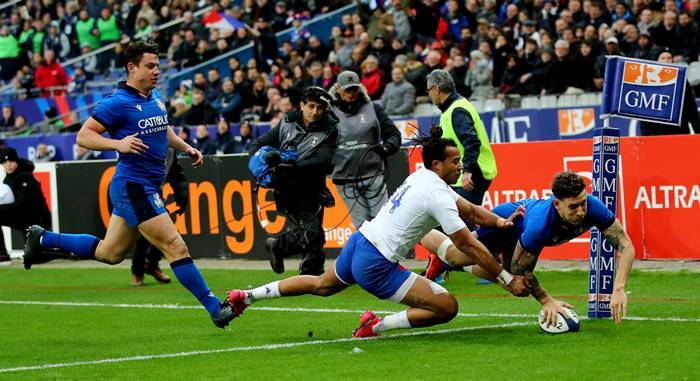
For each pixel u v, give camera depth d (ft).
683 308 89.66
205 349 78.74
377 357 72.08
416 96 184.75
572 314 78.59
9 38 274.16
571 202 74.18
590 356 69.51
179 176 123.95
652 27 173.88
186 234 149.89
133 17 270.87
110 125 81.56
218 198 147.13
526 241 77.25
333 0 245.24
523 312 91.35
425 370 67.00
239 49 236.84
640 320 83.20
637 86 81.66
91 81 259.80
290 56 222.48
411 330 83.61
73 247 87.20
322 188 105.29
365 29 213.05
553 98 165.58
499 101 170.40
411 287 77.15
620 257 76.13
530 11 199.41
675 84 81.56
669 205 119.65
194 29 248.52
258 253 144.77
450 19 206.80
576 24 187.11
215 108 205.87
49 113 241.55
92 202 158.10
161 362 73.61
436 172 76.43
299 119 104.94
